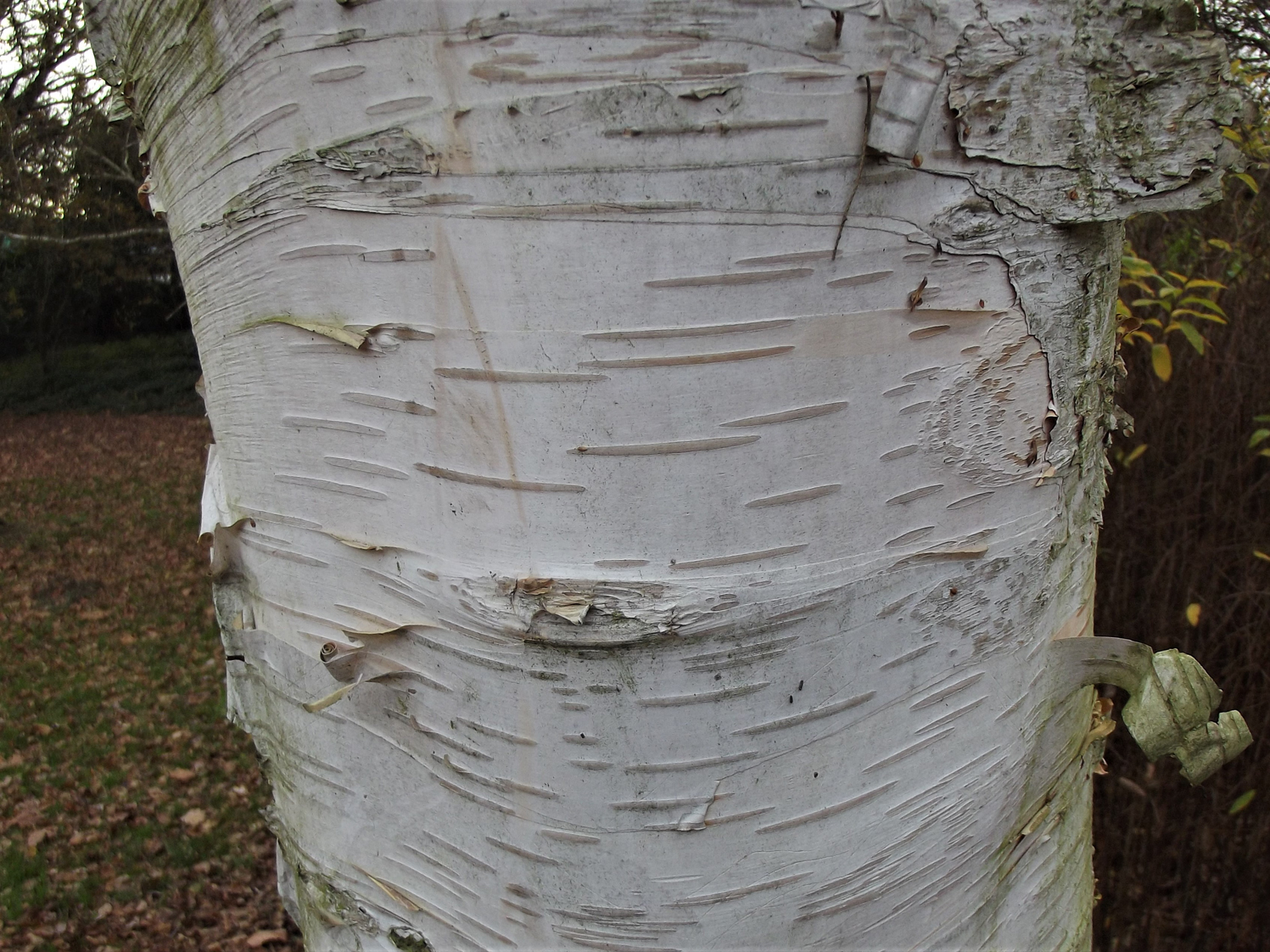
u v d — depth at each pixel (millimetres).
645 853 883
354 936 1092
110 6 1030
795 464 817
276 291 907
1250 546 2598
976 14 767
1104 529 2775
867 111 754
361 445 893
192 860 3965
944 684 942
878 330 818
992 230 835
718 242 759
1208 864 2732
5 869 3859
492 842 926
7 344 14688
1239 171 952
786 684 858
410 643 913
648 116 734
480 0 729
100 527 8664
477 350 799
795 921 926
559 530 820
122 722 5078
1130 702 1063
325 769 1051
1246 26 3225
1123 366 1141
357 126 802
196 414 13531
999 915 1104
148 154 1117
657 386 783
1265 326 2650
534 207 756
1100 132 831
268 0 812
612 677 836
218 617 1180
